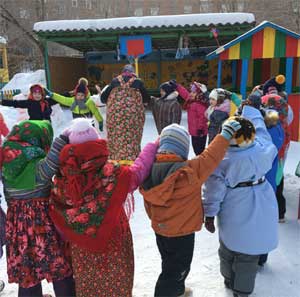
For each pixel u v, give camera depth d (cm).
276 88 477
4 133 475
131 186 234
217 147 244
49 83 1549
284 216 431
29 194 239
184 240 255
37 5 2434
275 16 2736
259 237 260
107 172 226
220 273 319
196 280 311
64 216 228
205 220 268
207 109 584
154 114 582
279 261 337
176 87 578
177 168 238
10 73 2261
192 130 620
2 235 270
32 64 2392
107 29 1336
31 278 241
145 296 291
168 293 260
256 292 292
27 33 2256
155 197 240
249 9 2861
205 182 263
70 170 221
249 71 1470
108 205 224
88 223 224
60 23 1363
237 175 256
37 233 239
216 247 367
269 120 346
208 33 1351
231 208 262
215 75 1762
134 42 1353
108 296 236
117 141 518
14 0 2298
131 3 3756
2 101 643
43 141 248
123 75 522
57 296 257
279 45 941
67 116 1262
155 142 260
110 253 232
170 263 260
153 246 370
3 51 2033
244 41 973
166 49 1795
